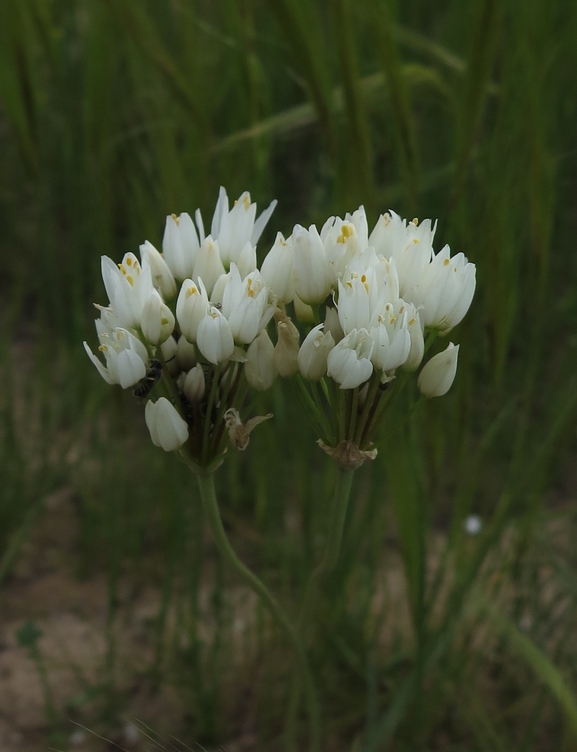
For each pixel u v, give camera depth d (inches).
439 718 18.7
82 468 23.4
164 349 12.9
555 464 17.0
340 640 18.2
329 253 12.7
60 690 19.5
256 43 20.2
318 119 15.4
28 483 24.4
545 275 16.4
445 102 17.2
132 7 15.8
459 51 21.0
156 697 19.5
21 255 30.7
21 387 28.9
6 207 30.6
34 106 17.6
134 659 20.4
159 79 17.6
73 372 24.1
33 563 23.5
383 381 12.6
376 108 16.9
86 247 24.7
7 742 18.2
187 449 13.2
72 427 27.5
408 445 15.8
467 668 19.5
